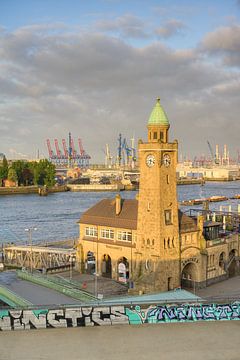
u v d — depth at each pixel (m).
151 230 100.00
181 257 102.62
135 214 108.62
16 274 99.94
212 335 61.28
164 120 100.62
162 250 99.12
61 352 56.25
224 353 56.28
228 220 143.00
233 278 114.88
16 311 63.19
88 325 64.25
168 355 55.72
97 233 113.19
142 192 101.62
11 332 62.00
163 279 99.19
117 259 108.06
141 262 102.00
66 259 128.38
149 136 101.50
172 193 101.25
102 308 64.75
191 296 73.25
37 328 63.28
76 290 85.38
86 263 115.19
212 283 109.31
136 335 61.12
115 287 101.00
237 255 117.69
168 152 100.25
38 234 195.12
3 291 84.06
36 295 81.50
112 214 112.44
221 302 67.19
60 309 63.94
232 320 66.50
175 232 101.38
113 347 57.69
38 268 122.69
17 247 135.62
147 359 54.72
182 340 59.75
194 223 107.75
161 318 65.62
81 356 55.34
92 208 118.00
